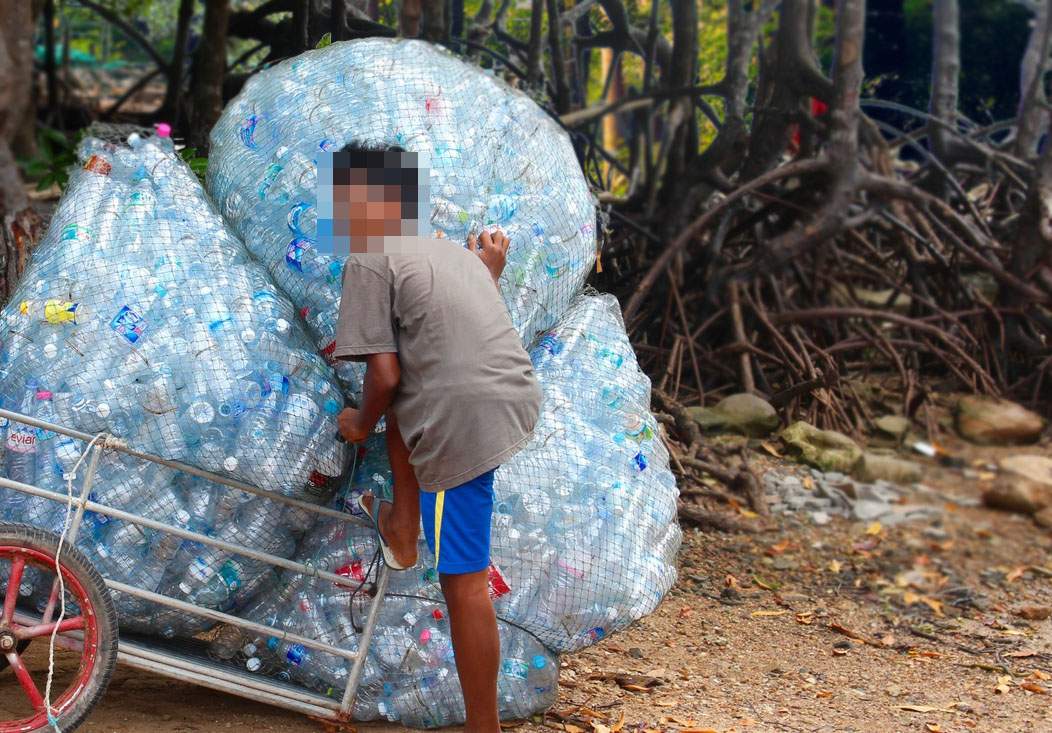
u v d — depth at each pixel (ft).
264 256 24.66
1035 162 70.08
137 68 108.17
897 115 81.00
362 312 21.52
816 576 41.96
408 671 24.45
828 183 61.41
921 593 40.86
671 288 60.13
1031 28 80.89
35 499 22.70
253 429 22.65
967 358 63.77
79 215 23.98
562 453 24.93
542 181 25.79
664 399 51.16
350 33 46.19
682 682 30.14
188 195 24.76
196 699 25.89
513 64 59.26
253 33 64.49
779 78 63.05
